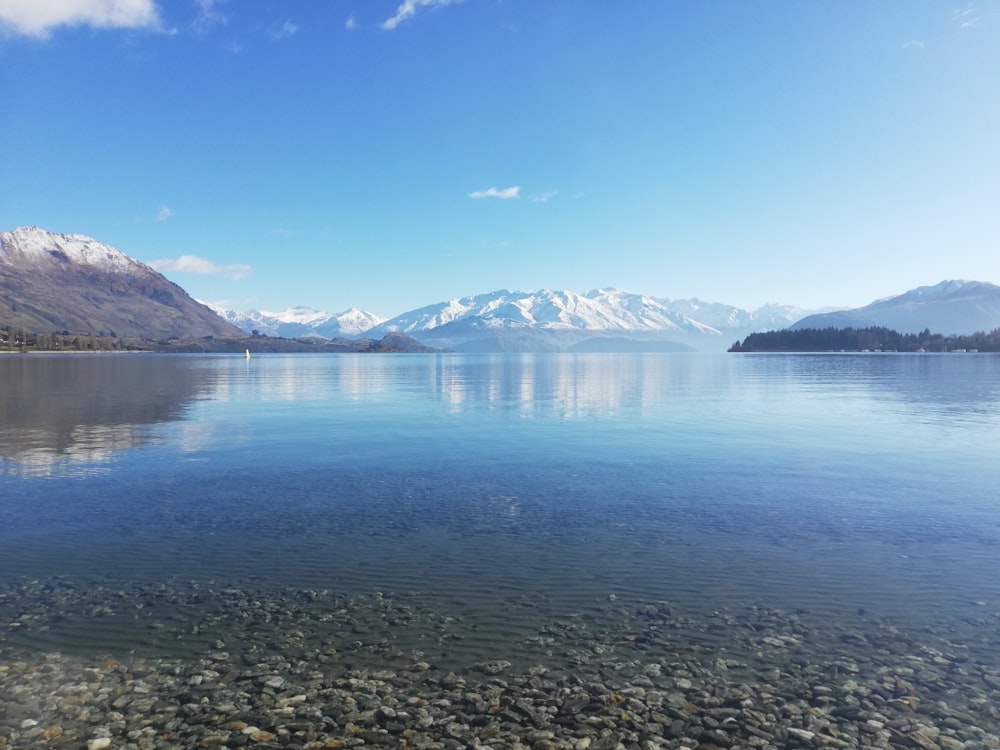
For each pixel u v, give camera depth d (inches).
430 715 333.1
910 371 4766.2
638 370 5354.3
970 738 314.3
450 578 513.7
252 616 445.4
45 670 374.0
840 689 357.1
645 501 764.0
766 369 5364.2
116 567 537.0
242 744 308.3
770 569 532.4
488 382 3511.3
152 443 1213.1
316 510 719.7
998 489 826.8
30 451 1116.5
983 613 448.8
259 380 3570.4
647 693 353.7
